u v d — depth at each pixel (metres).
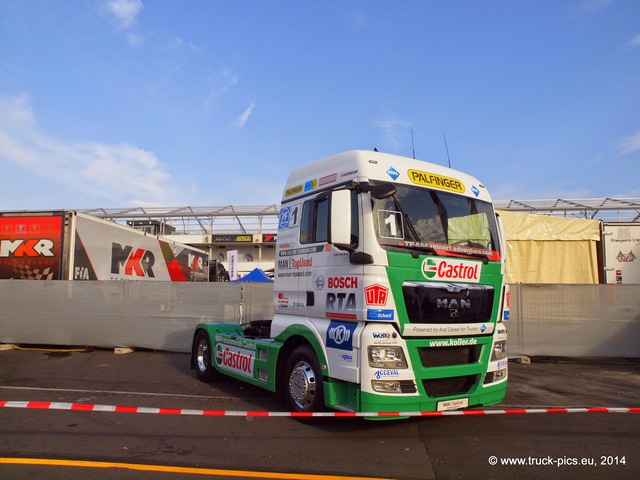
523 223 13.78
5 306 12.68
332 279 5.60
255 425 5.81
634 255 13.79
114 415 6.24
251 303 12.00
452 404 5.30
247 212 39.53
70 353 11.91
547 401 7.20
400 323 5.11
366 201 5.27
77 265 14.45
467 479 4.28
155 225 39.72
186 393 7.63
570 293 11.37
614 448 5.11
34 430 5.54
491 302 5.91
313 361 5.78
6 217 14.33
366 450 4.96
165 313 12.16
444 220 5.78
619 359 11.14
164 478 4.18
